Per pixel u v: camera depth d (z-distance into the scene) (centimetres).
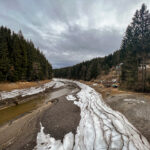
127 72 1994
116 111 974
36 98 1728
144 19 1691
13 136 662
